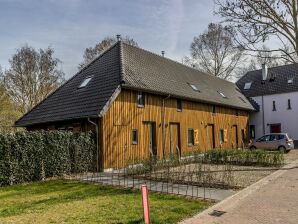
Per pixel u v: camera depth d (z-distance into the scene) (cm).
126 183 1277
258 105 3922
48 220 786
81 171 1641
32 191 1198
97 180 1380
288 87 3766
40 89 3778
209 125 2736
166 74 2441
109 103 1705
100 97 1777
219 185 1184
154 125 2095
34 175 1440
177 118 2303
